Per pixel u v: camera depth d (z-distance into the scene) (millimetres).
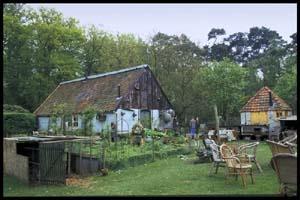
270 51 50312
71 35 47406
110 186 12539
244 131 31969
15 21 45094
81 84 39000
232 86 35469
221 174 13422
